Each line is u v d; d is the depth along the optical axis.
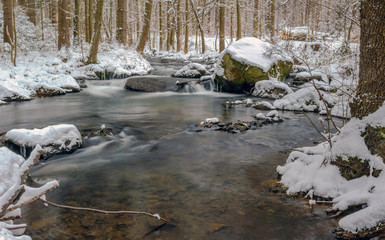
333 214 3.59
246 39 14.57
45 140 5.90
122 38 21.91
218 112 10.22
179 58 30.56
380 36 3.78
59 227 3.41
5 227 2.23
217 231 3.33
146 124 8.55
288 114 9.90
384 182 3.51
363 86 4.05
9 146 5.74
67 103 11.80
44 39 22.84
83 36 29.27
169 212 3.75
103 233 3.30
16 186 2.21
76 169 5.26
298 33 15.13
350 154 3.96
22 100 12.11
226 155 5.95
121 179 4.82
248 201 4.01
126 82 15.28
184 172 5.09
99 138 7.00
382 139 3.69
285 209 3.78
